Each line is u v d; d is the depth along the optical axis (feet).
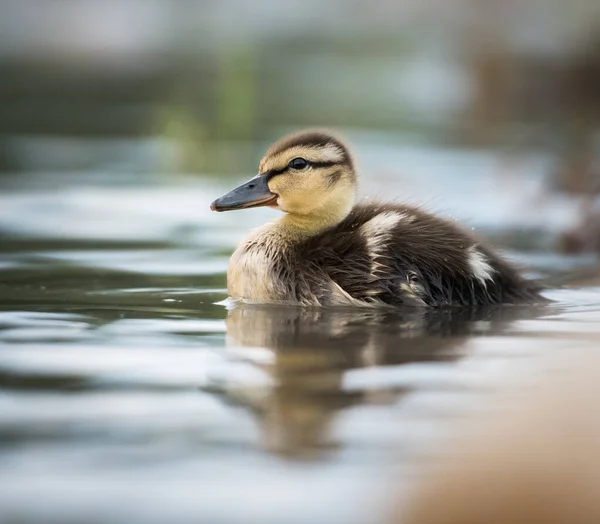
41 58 142.72
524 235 59.98
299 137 44.83
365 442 24.40
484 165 82.38
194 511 21.11
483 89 116.16
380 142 94.68
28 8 150.82
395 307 40.50
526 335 35.58
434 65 135.95
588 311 40.40
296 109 113.19
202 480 22.49
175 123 102.12
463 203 67.72
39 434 25.02
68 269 48.67
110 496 21.76
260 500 21.56
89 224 62.39
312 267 41.98
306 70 139.33
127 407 26.96
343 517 20.84
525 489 21.17
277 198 44.47
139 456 23.70
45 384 29.07
